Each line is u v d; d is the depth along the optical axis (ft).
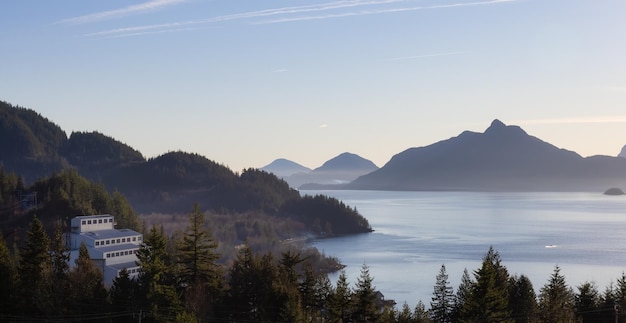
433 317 449.48
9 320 348.79
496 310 358.64
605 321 428.97
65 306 366.43
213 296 381.40
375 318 363.76
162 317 335.88
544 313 419.33
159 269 378.32
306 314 366.84
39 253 400.47
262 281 384.27
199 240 400.47
